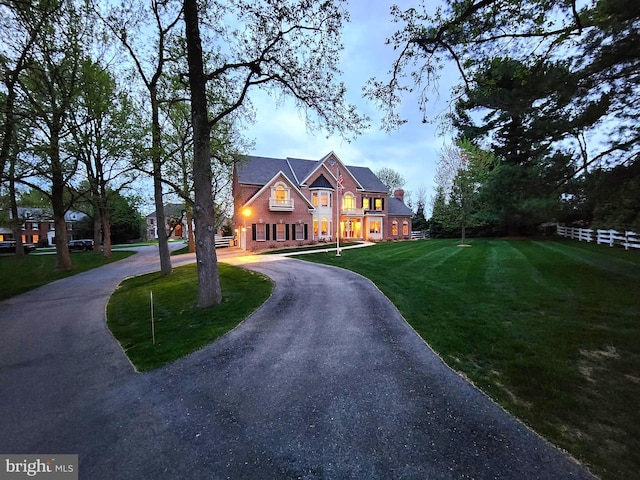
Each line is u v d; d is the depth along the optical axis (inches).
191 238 1278.3
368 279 487.5
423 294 373.7
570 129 343.9
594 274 419.5
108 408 173.0
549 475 114.3
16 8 390.6
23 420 163.5
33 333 312.7
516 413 152.4
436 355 219.6
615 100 311.4
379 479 115.0
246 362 223.1
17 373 222.1
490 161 805.9
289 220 1180.5
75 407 175.2
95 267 833.5
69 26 469.4
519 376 185.0
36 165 557.9
